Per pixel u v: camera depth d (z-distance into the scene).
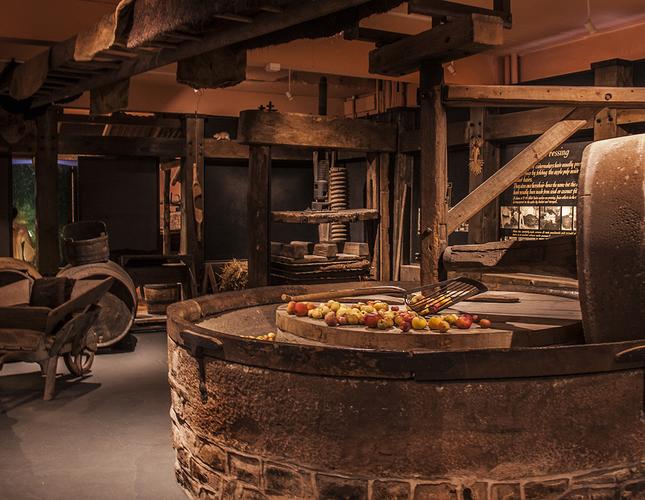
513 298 4.87
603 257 3.47
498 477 3.05
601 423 3.13
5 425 5.10
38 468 4.30
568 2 5.99
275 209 9.98
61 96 7.49
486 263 4.35
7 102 8.10
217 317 5.14
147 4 4.86
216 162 9.51
